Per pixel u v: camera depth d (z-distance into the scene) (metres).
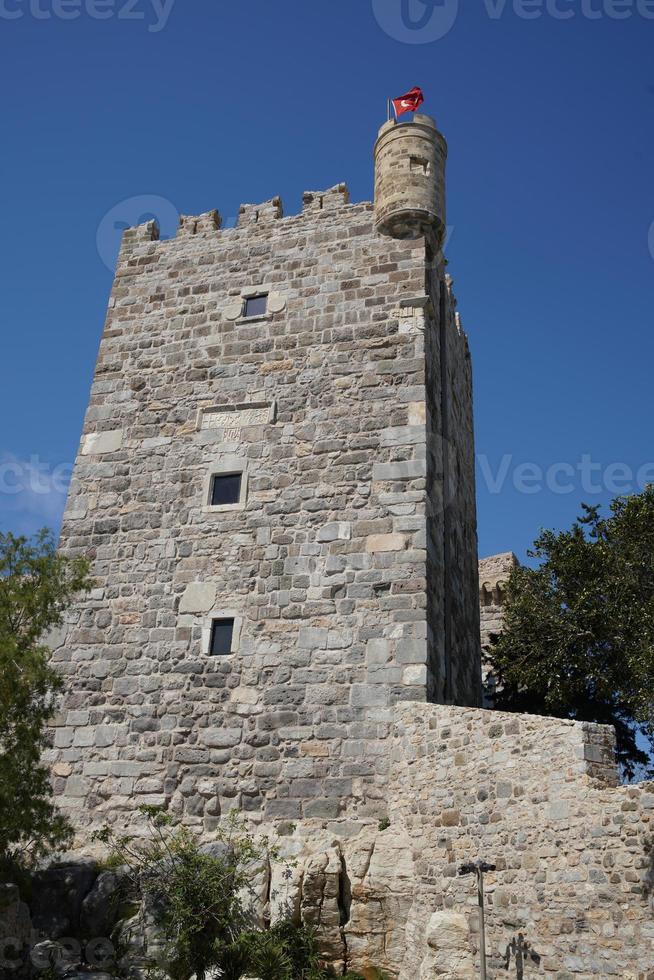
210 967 15.71
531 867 13.61
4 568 18.88
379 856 16.45
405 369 22.11
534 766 14.16
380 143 25.23
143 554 21.81
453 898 14.85
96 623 21.28
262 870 17.03
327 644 19.59
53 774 19.84
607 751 13.60
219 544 21.38
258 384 23.11
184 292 25.14
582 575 25.55
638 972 11.77
